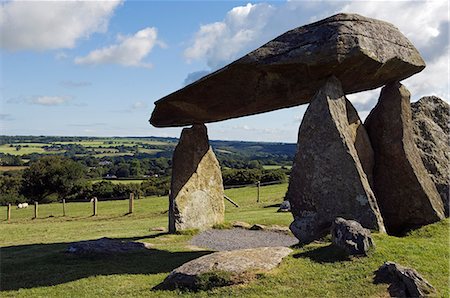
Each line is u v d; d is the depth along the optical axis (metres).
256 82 11.49
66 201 41.59
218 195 17.23
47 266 11.05
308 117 10.73
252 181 38.06
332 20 10.46
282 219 18.39
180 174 16.33
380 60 10.48
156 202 33.00
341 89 10.81
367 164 11.46
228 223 17.02
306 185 10.62
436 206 11.27
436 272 7.97
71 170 46.34
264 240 14.55
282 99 11.98
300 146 10.81
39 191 46.34
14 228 21.80
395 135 11.48
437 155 12.09
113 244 12.98
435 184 11.80
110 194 42.62
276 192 31.56
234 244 13.94
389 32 11.12
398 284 7.40
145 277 9.69
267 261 8.58
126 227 20.05
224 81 11.88
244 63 10.95
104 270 10.46
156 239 14.80
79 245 12.66
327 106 10.47
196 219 16.22
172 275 8.70
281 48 10.70
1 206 41.72
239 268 8.29
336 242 8.95
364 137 11.51
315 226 10.29
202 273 8.31
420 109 12.79
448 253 8.91
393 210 11.45
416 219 11.23
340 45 10.09
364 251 8.59
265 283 7.99
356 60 10.27
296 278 8.06
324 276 8.06
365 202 10.03
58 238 17.23
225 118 14.76
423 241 9.75
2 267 11.21
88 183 45.84
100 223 22.77
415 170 11.29
